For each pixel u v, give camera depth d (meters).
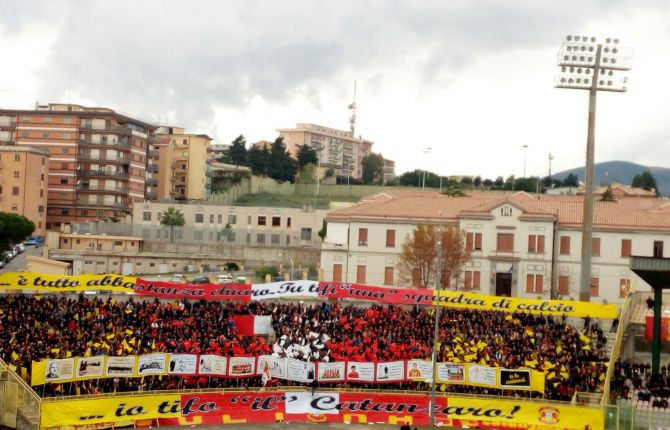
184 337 101.56
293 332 106.50
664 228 141.12
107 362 89.38
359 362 97.62
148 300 124.62
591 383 97.94
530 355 102.50
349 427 93.88
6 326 95.25
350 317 112.31
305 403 96.00
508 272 144.62
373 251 151.38
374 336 106.19
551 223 143.38
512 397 95.56
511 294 144.50
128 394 88.56
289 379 97.06
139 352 95.25
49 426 82.44
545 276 143.38
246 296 110.19
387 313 113.62
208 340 101.00
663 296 120.31
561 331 110.06
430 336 106.44
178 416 90.75
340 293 112.56
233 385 97.62
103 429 85.81
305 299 127.75
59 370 86.12
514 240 144.50
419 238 144.00
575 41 126.25
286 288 111.81
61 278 104.69
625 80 127.12
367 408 96.19
